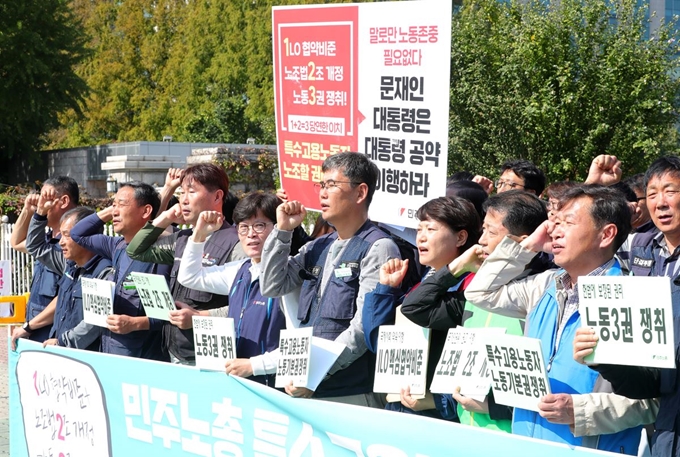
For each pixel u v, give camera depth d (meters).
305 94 5.10
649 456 2.56
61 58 31.67
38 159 32.72
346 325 3.97
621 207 3.03
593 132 15.44
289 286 4.27
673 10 37.50
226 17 45.16
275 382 4.07
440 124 4.37
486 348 3.09
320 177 5.07
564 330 3.10
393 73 4.57
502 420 3.46
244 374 4.09
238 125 38.34
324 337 4.00
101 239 5.67
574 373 3.03
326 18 4.90
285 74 5.21
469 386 3.30
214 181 5.11
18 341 5.74
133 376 4.70
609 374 2.79
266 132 31.80
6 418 7.70
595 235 3.01
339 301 3.98
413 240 4.86
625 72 15.84
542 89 15.55
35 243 6.29
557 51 15.86
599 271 3.05
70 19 32.03
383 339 3.68
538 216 3.52
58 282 6.36
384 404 4.16
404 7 4.48
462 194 4.71
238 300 4.54
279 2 41.38
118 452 4.81
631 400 2.94
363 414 3.38
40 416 5.52
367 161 4.12
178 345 4.96
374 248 3.94
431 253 3.73
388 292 3.70
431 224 3.74
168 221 5.14
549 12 16.34
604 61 15.74
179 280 4.85
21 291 14.54
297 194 5.23
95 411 4.98
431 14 4.37
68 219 5.78
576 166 15.79
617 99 15.64
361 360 3.99
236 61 43.88
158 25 50.50
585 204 3.04
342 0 31.39
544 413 2.88
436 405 3.74
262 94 41.78
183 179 5.15
